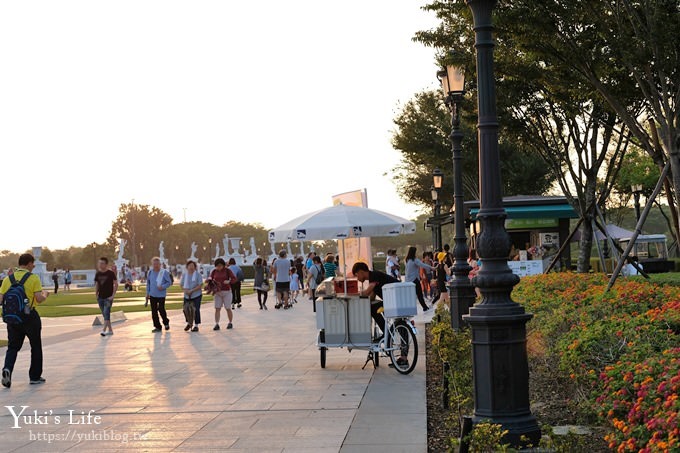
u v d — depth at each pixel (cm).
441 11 1620
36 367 1244
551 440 605
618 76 1431
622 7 1332
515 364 636
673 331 891
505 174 4419
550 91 1712
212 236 16550
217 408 980
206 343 1791
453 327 1473
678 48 1288
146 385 1185
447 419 803
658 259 3059
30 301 1236
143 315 2902
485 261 655
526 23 1316
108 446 798
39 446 812
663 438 543
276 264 3091
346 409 948
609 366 737
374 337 1302
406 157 4581
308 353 1545
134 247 14588
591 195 1975
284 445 774
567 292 1405
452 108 1522
